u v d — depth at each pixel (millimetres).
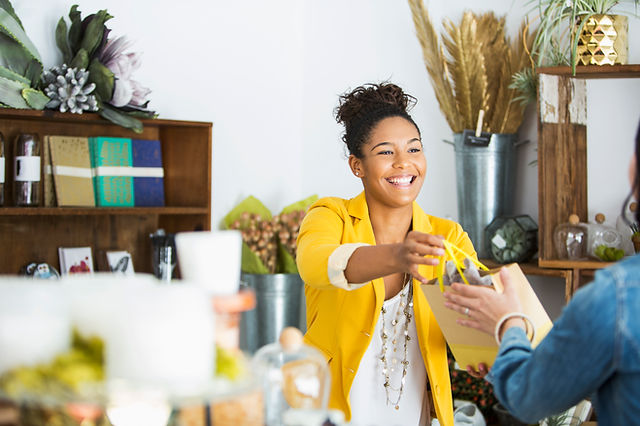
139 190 3246
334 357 1918
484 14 3045
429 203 3373
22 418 933
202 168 3293
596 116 2803
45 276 3039
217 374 938
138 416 993
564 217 2672
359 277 1604
